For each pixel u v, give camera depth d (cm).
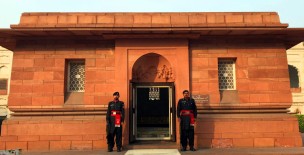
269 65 995
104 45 996
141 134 1036
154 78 993
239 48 1002
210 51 996
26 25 915
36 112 953
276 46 1007
